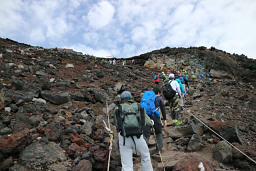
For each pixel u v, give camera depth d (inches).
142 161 127.4
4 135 157.9
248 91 607.8
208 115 296.0
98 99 309.0
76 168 133.5
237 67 1407.5
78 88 349.4
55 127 180.1
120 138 127.3
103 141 180.9
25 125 179.9
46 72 416.2
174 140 218.7
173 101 257.0
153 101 174.6
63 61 630.5
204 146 191.9
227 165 160.2
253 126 255.0
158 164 166.1
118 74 605.3
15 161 134.1
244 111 338.3
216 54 1489.9
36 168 132.1
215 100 424.2
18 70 364.2
